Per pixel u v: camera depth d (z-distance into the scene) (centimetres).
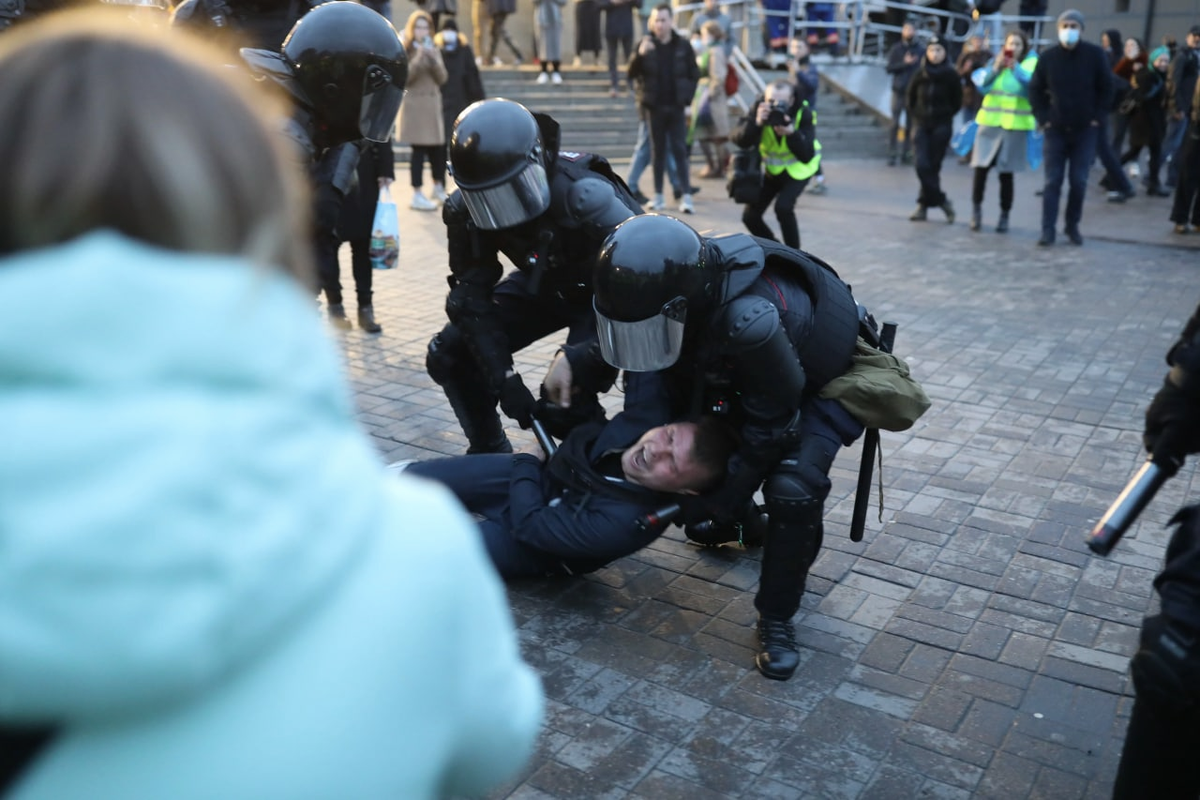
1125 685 290
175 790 67
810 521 283
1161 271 802
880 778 251
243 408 65
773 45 1739
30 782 68
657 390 310
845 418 288
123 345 62
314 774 70
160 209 64
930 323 650
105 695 62
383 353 571
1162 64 1202
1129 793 193
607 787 245
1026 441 464
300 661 71
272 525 65
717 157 1286
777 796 244
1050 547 368
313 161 315
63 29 68
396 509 79
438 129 982
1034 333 632
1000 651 305
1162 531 380
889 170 1415
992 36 1750
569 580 339
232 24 382
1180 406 187
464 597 81
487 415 400
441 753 80
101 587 60
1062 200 1159
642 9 1775
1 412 61
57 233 63
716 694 282
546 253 317
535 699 92
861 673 293
